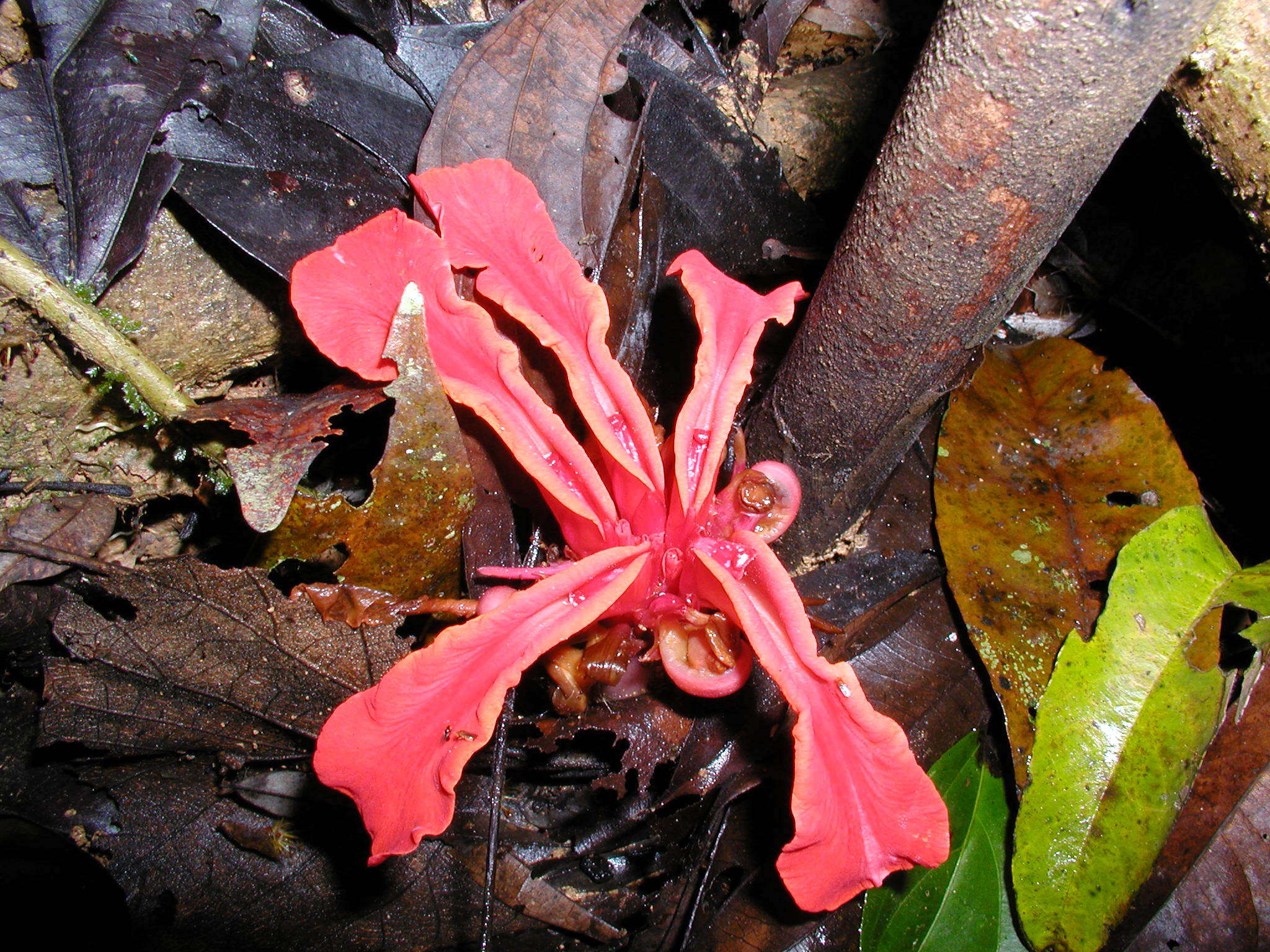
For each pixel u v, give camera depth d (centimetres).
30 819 12
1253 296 17
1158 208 18
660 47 16
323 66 13
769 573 10
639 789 13
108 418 14
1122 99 8
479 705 9
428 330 11
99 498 14
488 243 11
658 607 11
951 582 14
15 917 12
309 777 13
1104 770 13
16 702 13
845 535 15
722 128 14
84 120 12
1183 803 13
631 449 11
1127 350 19
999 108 9
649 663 12
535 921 13
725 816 13
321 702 12
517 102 13
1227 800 13
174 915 12
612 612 11
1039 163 9
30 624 13
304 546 11
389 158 13
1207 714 13
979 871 13
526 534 13
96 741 12
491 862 11
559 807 14
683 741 13
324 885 12
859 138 18
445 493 12
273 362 15
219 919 12
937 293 10
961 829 13
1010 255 10
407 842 9
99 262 12
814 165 17
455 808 13
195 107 12
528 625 10
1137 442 15
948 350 11
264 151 12
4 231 12
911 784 10
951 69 9
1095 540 15
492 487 12
